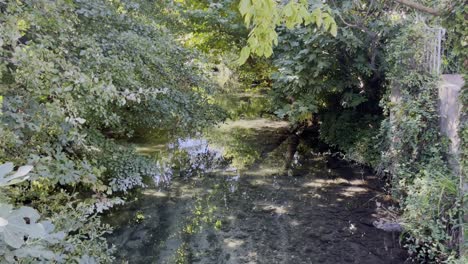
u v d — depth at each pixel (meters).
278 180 7.09
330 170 7.46
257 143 9.57
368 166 7.28
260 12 2.18
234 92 15.47
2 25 2.37
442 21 3.37
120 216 5.66
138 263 4.43
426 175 3.99
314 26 6.21
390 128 5.25
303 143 9.31
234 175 7.43
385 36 6.29
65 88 2.60
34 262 1.81
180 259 4.51
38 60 2.45
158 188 6.75
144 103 5.45
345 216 5.48
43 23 2.99
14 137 2.27
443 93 4.38
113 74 3.76
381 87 7.31
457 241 3.64
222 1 8.92
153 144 9.35
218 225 5.37
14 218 1.16
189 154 8.74
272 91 8.38
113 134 8.63
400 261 4.23
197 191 6.65
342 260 4.34
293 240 4.88
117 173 6.06
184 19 8.05
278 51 7.75
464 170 3.58
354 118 8.16
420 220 3.90
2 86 2.42
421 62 4.96
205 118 6.63
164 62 5.32
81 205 2.90
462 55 3.68
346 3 5.83
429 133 4.48
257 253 4.59
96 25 4.26
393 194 5.07
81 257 2.50
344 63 7.09
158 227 5.34
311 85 7.24
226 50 9.95
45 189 2.98
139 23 5.07
